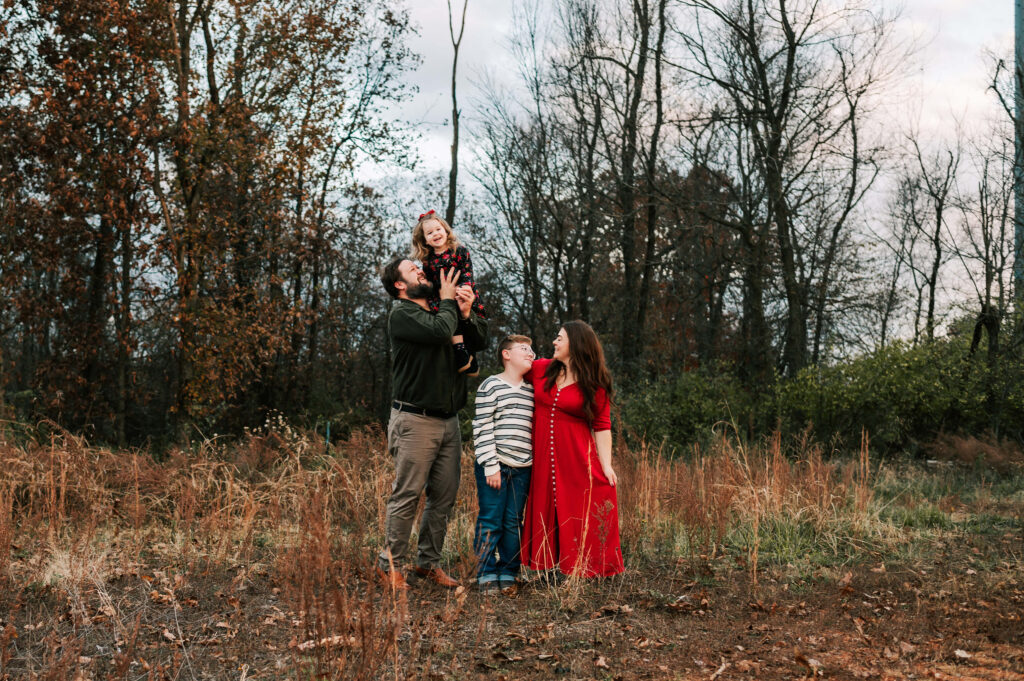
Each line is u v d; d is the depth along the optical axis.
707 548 5.94
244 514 5.84
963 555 6.32
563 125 23.33
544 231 24.31
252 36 19.31
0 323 17.94
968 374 14.77
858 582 5.36
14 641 3.65
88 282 19.28
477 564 4.30
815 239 22.20
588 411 4.93
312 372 24.67
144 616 4.16
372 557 5.07
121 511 6.03
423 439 4.77
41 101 15.73
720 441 9.02
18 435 9.09
